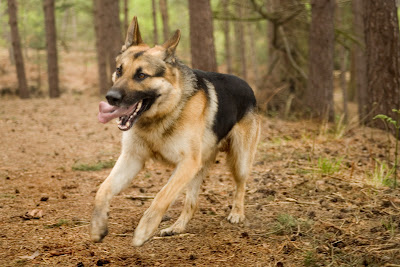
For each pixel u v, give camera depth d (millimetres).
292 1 14609
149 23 29422
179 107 3879
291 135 9992
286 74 15297
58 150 9086
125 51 4051
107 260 3561
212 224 4641
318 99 11953
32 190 5953
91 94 27156
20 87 21031
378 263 3523
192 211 4492
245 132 4859
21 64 20891
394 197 5309
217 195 5738
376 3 10117
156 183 6469
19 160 8086
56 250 3768
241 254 3803
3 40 43188
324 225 4438
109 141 10023
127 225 4551
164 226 4609
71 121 12742
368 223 4492
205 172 4637
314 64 11992
